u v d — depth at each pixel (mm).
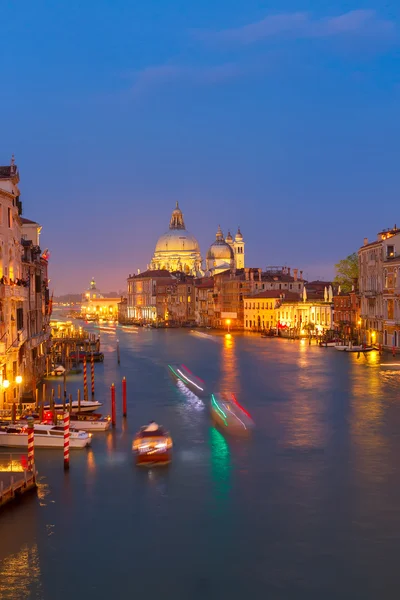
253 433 50312
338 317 138000
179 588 27688
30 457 37906
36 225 84125
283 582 28016
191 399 65812
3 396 51219
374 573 28609
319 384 74625
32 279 71562
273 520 33594
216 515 34219
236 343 141250
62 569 29062
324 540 31438
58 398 63688
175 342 149125
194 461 43062
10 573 28812
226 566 29250
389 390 69438
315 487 38062
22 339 58781
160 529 32656
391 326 104875
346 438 48656
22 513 34531
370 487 37969
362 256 120062
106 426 51156
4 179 53750
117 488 38031
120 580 28250
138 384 76812
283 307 173000
